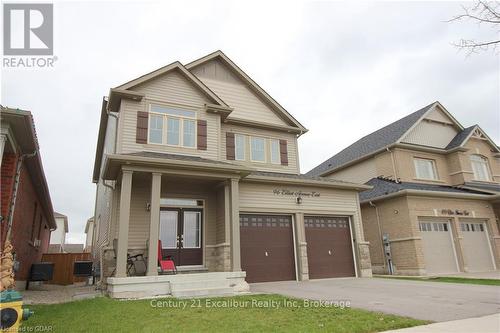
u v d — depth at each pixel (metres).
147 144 12.20
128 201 9.55
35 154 10.48
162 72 12.96
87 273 14.01
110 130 14.34
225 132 14.91
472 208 18.06
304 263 13.12
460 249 16.72
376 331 4.98
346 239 14.71
